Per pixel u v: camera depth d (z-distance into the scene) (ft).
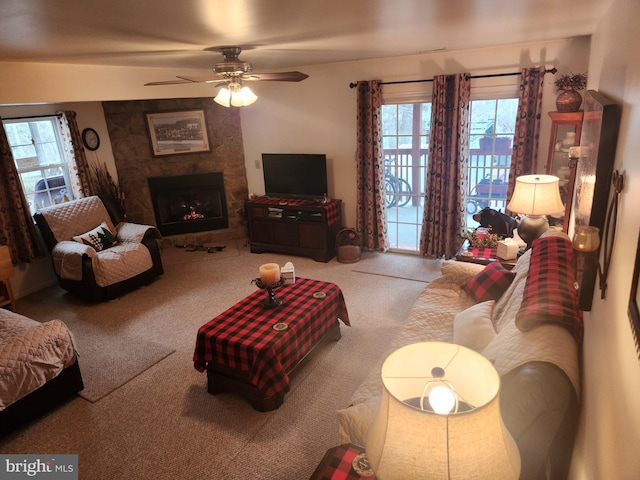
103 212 17.76
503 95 14.92
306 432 9.00
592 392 5.30
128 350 12.35
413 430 3.64
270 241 19.62
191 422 9.44
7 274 14.26
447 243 17.16
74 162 17.70
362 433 6.87
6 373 8.93
